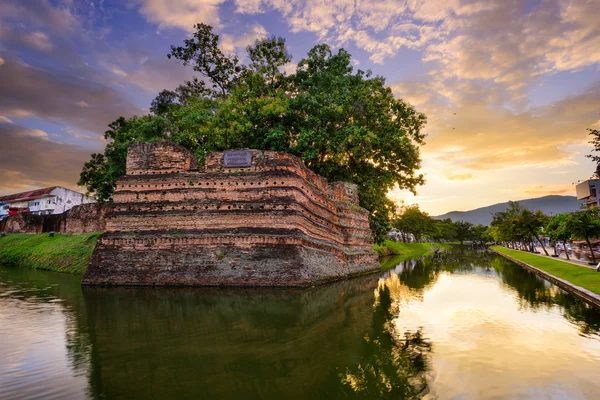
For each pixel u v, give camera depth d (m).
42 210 80.25
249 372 9.46
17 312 15.98
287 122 35.62
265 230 23.45
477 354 10.91
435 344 11.86
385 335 12.83
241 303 17.89
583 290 20.77
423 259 59.97
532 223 55.59
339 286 25.22
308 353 10.88
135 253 23.94
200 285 22.45
